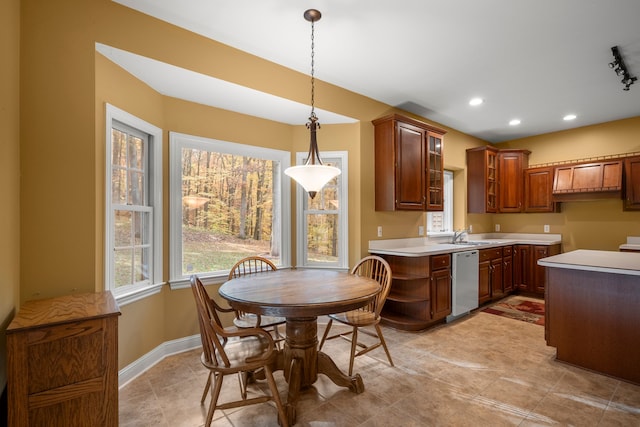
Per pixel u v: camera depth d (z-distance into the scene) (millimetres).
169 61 2174
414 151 3541
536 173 4770
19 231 1685
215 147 2955
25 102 1719
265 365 1702
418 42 2412
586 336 2350
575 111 3943
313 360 2076
